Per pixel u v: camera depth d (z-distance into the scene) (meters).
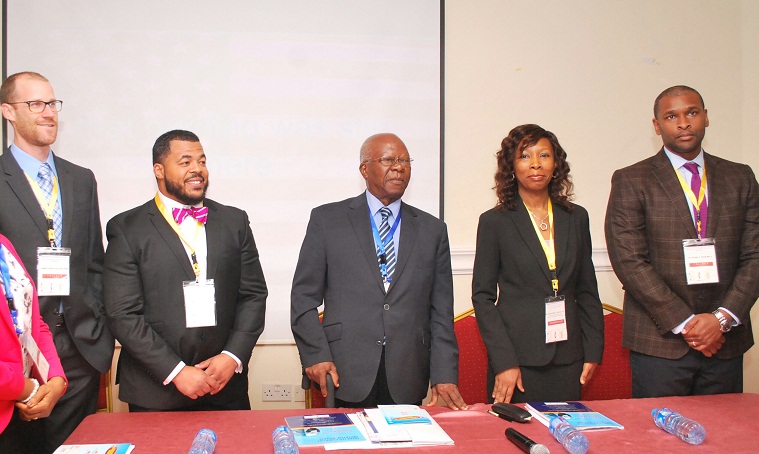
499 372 2.16
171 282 2.11
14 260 1.75
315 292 2.20
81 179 2.26
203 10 3.18
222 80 3.19
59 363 1.86
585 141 3.47
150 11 3.14
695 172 2.36
